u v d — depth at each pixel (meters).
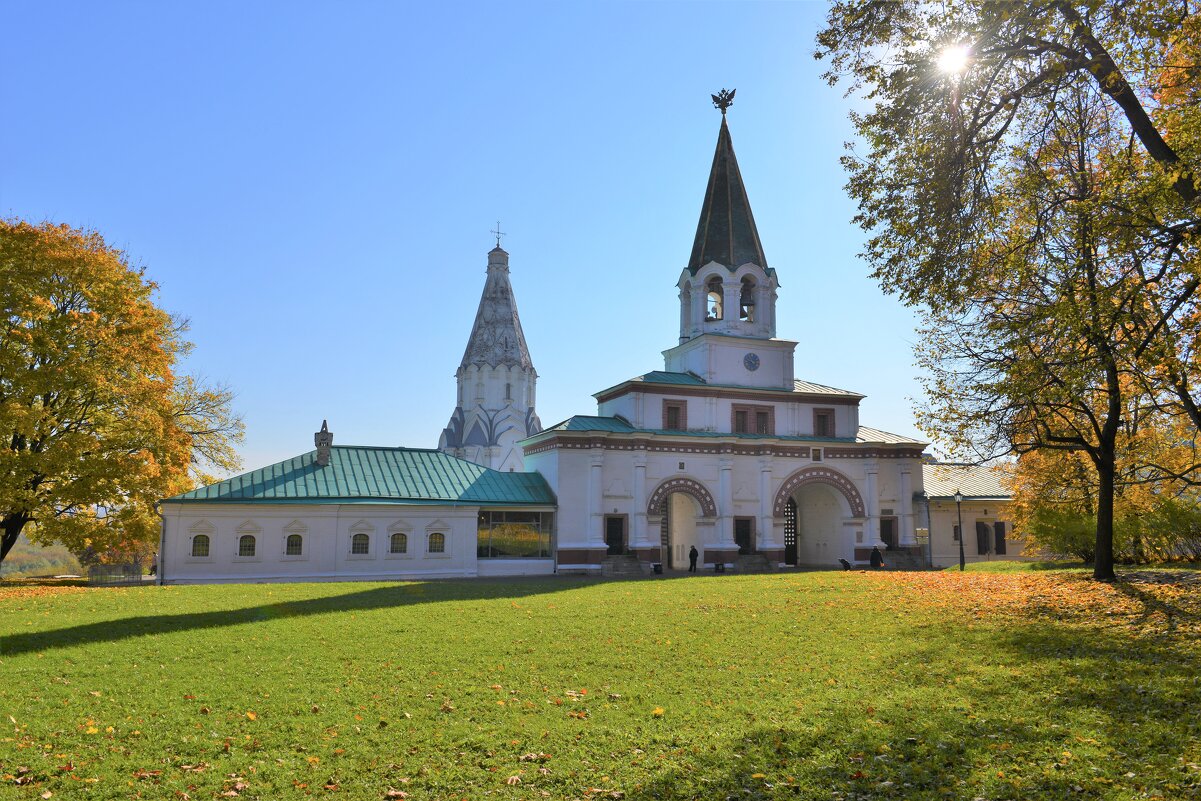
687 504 51.09
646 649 16.20
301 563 40.50
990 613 19.55
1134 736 9.71
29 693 12.72
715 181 54.22
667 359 55.59
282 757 9.73
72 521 33.81
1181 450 28.52
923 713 11.07
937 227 17.03
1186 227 14.55
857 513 50.75
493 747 10.05
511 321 110.06
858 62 17.36
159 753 9.87
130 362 34.44
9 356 31.48
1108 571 24.05
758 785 8.77
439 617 20.86
